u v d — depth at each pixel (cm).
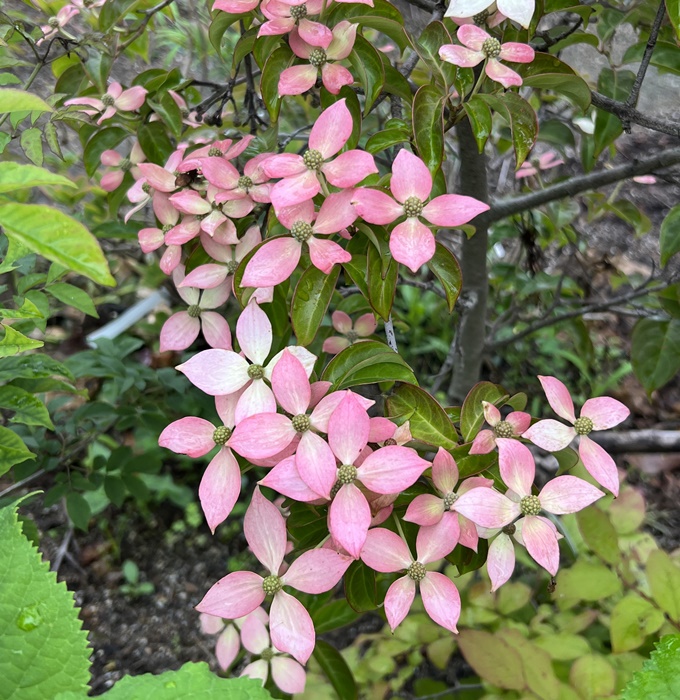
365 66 37
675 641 27
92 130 54
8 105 20
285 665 47
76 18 67
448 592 32
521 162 36
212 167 39
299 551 37
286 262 34
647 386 63
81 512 65
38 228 17
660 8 39
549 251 101
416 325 102
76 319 99
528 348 100
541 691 50
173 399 75
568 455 36
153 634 77
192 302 43
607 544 56
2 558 23
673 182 58
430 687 63
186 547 86
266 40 39
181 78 55
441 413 35
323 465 30
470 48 35
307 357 33
